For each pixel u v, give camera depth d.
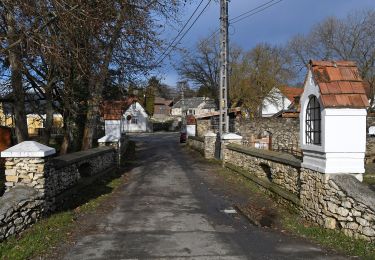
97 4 10.62
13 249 6.07
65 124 18.53
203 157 24.12
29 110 18.47
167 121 78.81
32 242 6.48
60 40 10.12
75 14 9.92
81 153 12.29
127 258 5.88
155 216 8.90
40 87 15.52
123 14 11.88
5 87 14.26
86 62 11.48
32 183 7.82
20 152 7.75
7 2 8.95
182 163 21.31
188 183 14.15
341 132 7.22
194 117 40.38
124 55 14.34
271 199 10.85
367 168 19.75
